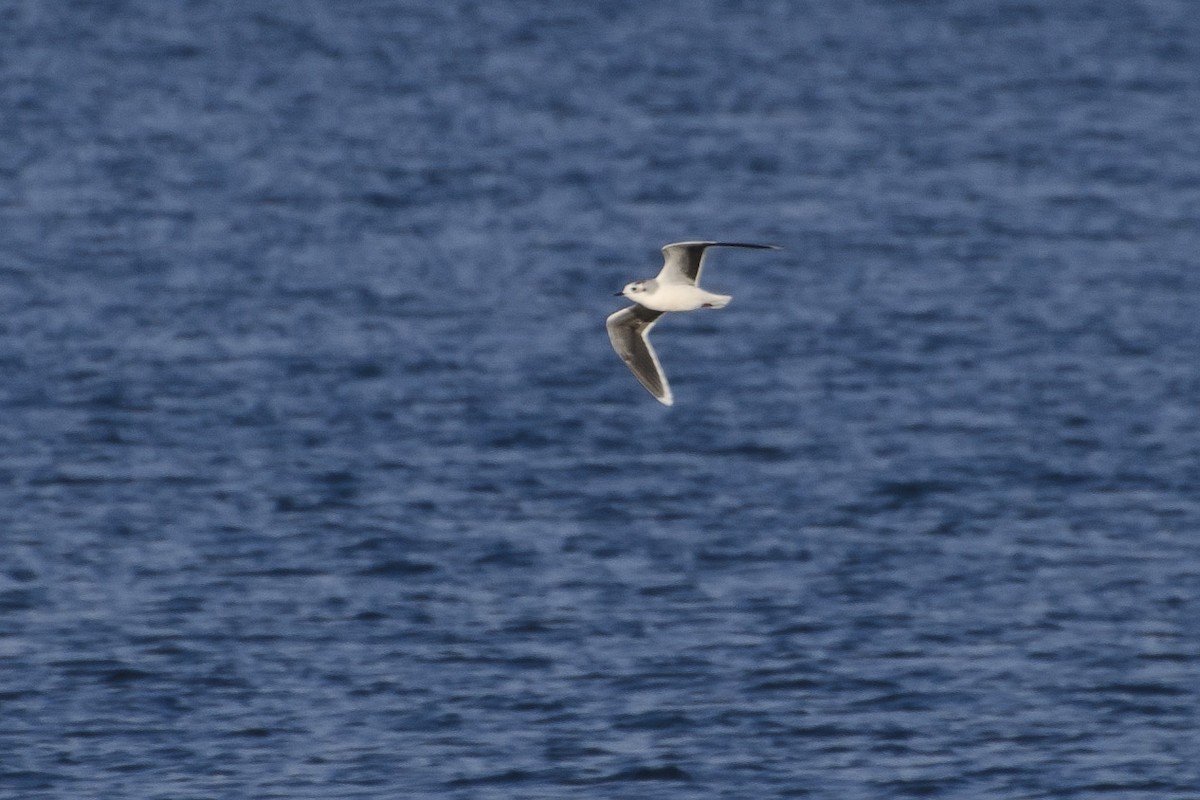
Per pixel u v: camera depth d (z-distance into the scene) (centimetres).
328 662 3491
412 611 3750
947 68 11206
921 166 8712
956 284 6744
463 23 12662
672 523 4325
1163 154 8969
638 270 6962
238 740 3155
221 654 3525
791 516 4384
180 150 9006
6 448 4847
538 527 4288
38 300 6369
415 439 4972
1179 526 4322
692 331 6131
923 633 3638
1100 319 6266
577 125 9688
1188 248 7256
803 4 13475
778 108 10081
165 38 11919
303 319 6194
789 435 5044
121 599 3812
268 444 4912
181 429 5028
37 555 4072
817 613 3750
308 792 2959
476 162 8825
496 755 3089
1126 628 3678
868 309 6412
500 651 3538
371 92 10550
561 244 7338
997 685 3391
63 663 3478
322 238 7381
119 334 5969
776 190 8262
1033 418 5206
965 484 4628
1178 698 3328
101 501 4447
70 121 9612
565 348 5888
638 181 8431
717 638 3609
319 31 12300
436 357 5762
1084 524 4341
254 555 4081
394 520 4319
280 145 9188
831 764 3066
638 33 12375
